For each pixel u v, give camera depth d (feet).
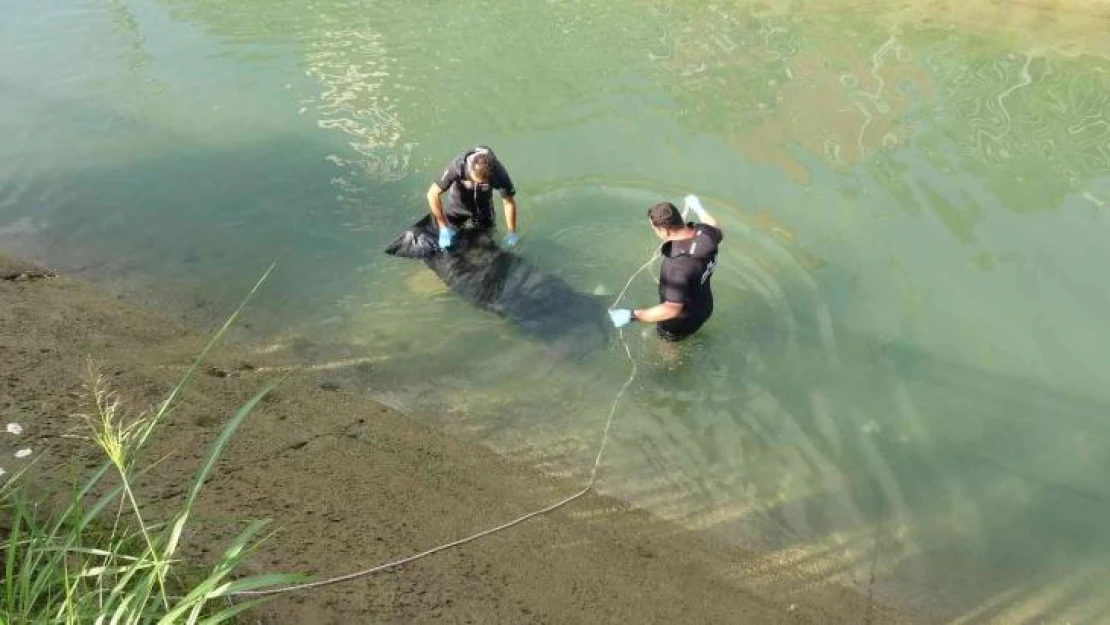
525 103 28.58
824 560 14.02
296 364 17.89
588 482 15.44
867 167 24.91
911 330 19.24
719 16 34.42
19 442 12.04
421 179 24.93
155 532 10.23
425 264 21.18
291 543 11.12
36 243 21.84
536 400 17.38
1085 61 30.50
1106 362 18.28
